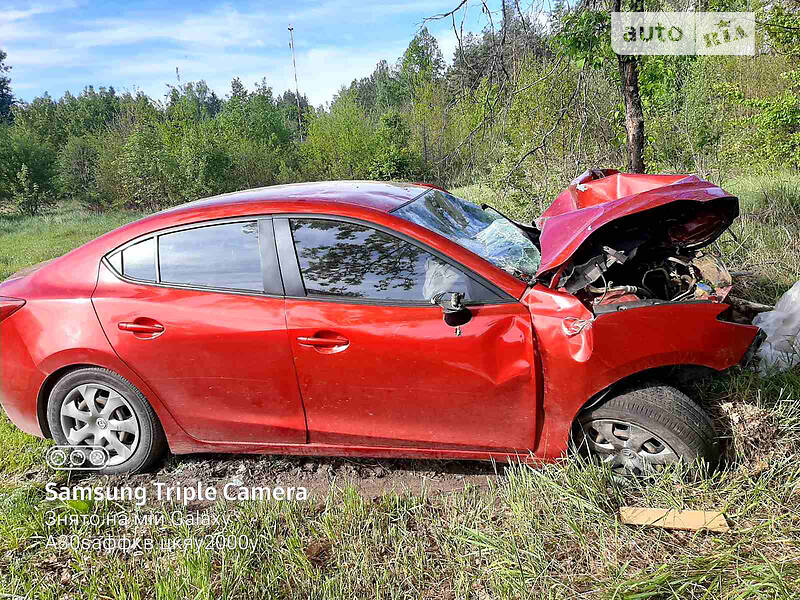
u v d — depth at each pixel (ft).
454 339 9.46
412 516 9.82
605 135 24.59
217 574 8.91
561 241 9.81
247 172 95.96
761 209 22.67
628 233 9.87
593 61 18.08
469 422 9.90
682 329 9.17
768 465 9.56
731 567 7.88
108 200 94.94
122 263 11.05
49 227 65.62
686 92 33.42
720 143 32.96
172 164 87.92
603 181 12.62
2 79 282.36
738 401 10.71
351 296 9.96
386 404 10.08
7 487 11.21
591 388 9.32
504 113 21.17
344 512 9.85
